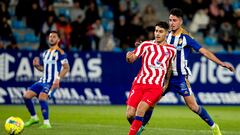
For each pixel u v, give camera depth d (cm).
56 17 5462
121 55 4909
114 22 5741
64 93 4791
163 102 4994
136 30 5556
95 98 4856
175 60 2761
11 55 4700
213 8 6181
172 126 3462
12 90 4716
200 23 6169
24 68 4722
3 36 5316
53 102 4781
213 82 5025
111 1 6038
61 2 6116
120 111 4369
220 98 5041
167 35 2778
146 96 2445
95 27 5578
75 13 6106
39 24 5575
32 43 5719
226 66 2695
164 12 6412
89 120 3706
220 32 6162
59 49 3306
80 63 4816
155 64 2486
